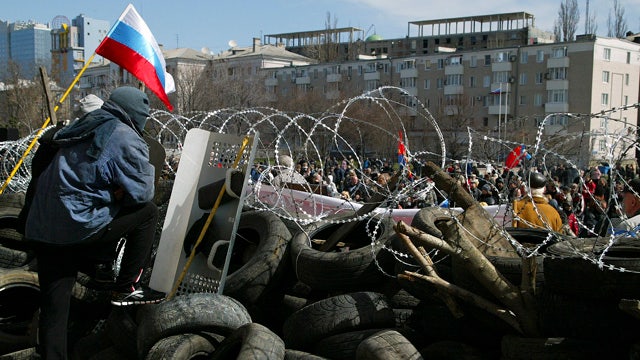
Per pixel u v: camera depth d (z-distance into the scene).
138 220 4.89
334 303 5.12
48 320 4.58
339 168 14.41
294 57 102.25
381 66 85.06
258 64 96.50
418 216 6.04
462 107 58.88
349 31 133.62
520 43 125.69
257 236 6.95
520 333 4.57
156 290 5.73
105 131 4.51
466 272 4.86
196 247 5.52
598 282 4.21
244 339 4.41
